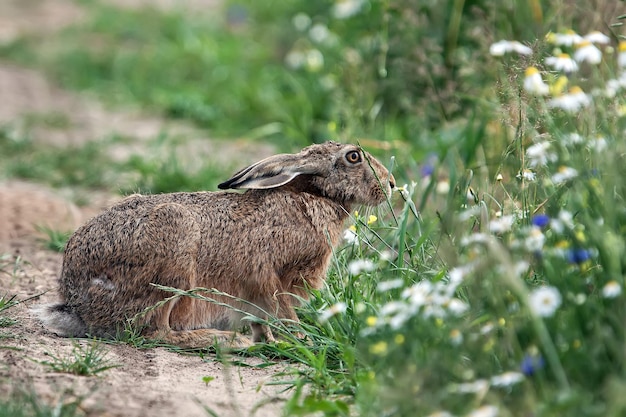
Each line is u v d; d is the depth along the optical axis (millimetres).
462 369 7789
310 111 19109
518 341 7805
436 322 8188
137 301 10172
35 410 7738
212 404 8461
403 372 7695
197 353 10234
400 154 15195
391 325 8227
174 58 24828
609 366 7309
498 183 11477
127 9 30812
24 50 26266
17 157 17875
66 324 10250
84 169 17109
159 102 22234
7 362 9078
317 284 10820
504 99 11961
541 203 9789
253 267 10547
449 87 15742
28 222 14484
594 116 9594
